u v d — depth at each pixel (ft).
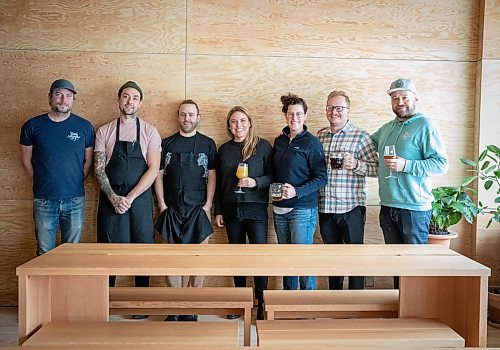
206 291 8.84
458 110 13.89
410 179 11.07
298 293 8.89
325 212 12.24
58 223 12.53
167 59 13.43
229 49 13.51
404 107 11.36
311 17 13.58
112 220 12.17
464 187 13.85
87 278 7.70
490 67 13.56
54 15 13.17
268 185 12.32
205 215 12.59
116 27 13.30
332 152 12.23
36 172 12.29
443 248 8.66
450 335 7.00
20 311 6.89
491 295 12.09
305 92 13.67
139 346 6.21
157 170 12.46
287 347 6.12
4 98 13.21
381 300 8.48
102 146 12.43
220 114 13.58
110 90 13.35
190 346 6.17
